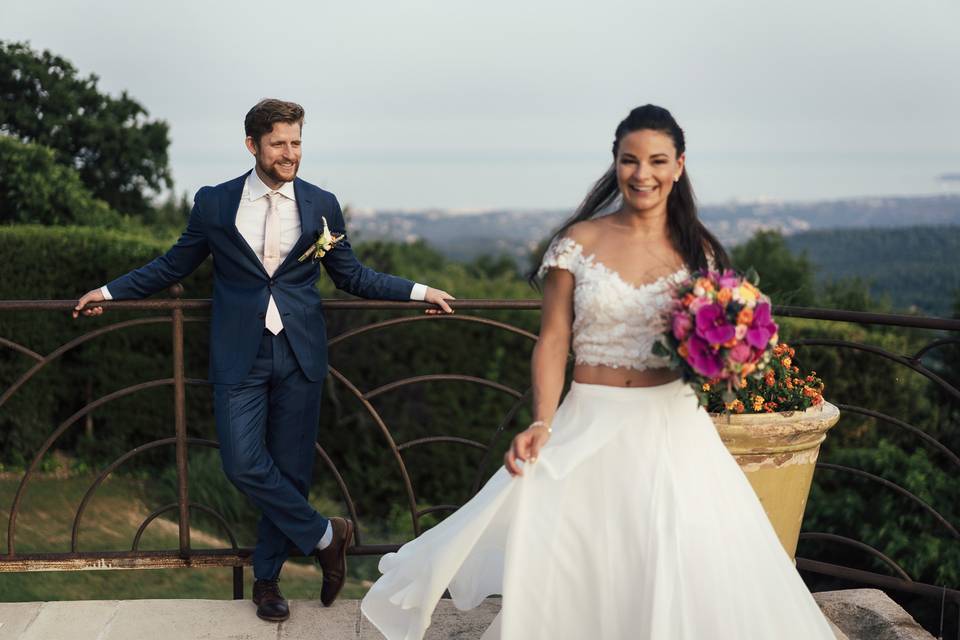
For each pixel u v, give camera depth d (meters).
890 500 5.77
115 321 8.61
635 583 2.33
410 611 2.61
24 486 3.39
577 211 2.54
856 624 3.32
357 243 10.81
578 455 2.36
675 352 2.29
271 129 2.99
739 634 2.32
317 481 10.09
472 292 10.62
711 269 2.45
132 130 13.24
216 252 3.11
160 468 8.83
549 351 2.45
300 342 3.13
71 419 3.38
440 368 10.12
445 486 10.28
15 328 8.30
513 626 2.35
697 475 2.41
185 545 3.44
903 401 8.55
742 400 3.06
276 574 3.24
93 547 6.65
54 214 9.72
